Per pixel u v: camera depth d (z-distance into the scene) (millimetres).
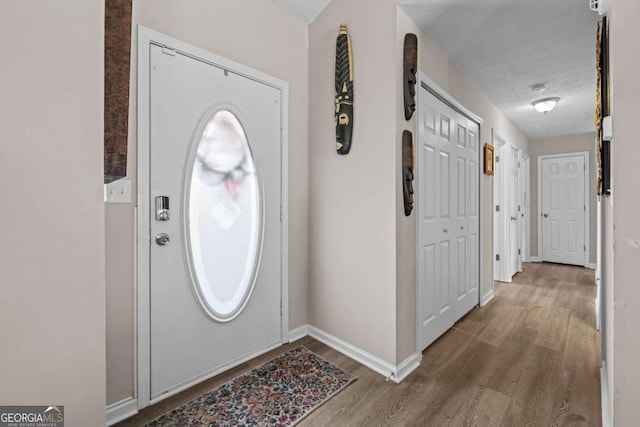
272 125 2021
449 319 2367
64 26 621
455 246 2457
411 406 1460
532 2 1692
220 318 1745
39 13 590
